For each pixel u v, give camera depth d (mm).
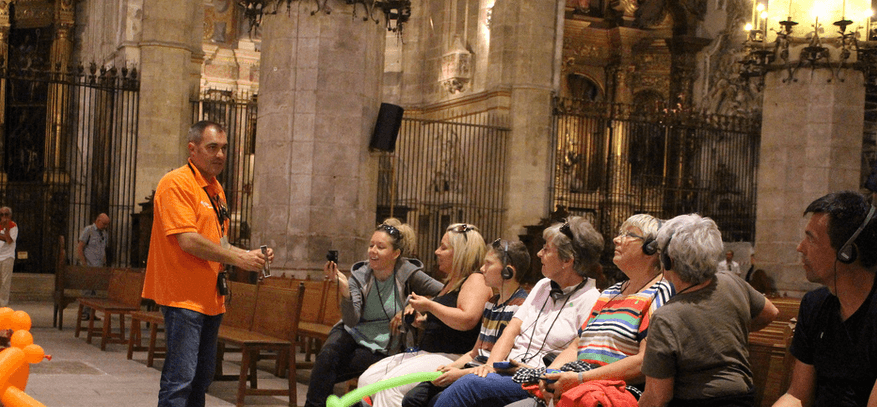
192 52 19938
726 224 23281
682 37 26234
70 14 24625
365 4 12945
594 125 25328
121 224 19172
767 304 4027
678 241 3703
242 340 7348
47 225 23422
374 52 13211
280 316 7719
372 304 6395
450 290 5953
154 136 18953
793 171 15742
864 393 3305
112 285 11688
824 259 3316
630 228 4484
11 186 23703
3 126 24281
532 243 19031
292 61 12883
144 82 18984
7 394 3742
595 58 27312
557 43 20953
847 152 15602
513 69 20859
